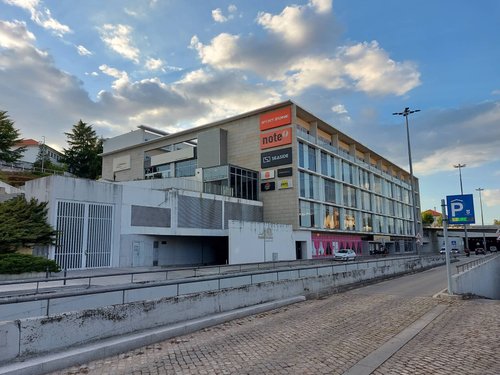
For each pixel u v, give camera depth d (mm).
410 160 44062
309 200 49312
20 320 6289
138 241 32000
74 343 6988
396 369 6082
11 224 24422
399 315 10781
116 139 70688
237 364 6473
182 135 58906
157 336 8094
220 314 10344
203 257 40312
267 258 39281
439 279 21875
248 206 45375
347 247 58594
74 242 27219
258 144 50469
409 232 89812
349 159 62719
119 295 13570
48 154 78062
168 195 34906
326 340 8055
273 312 11648
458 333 8438
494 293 29391
